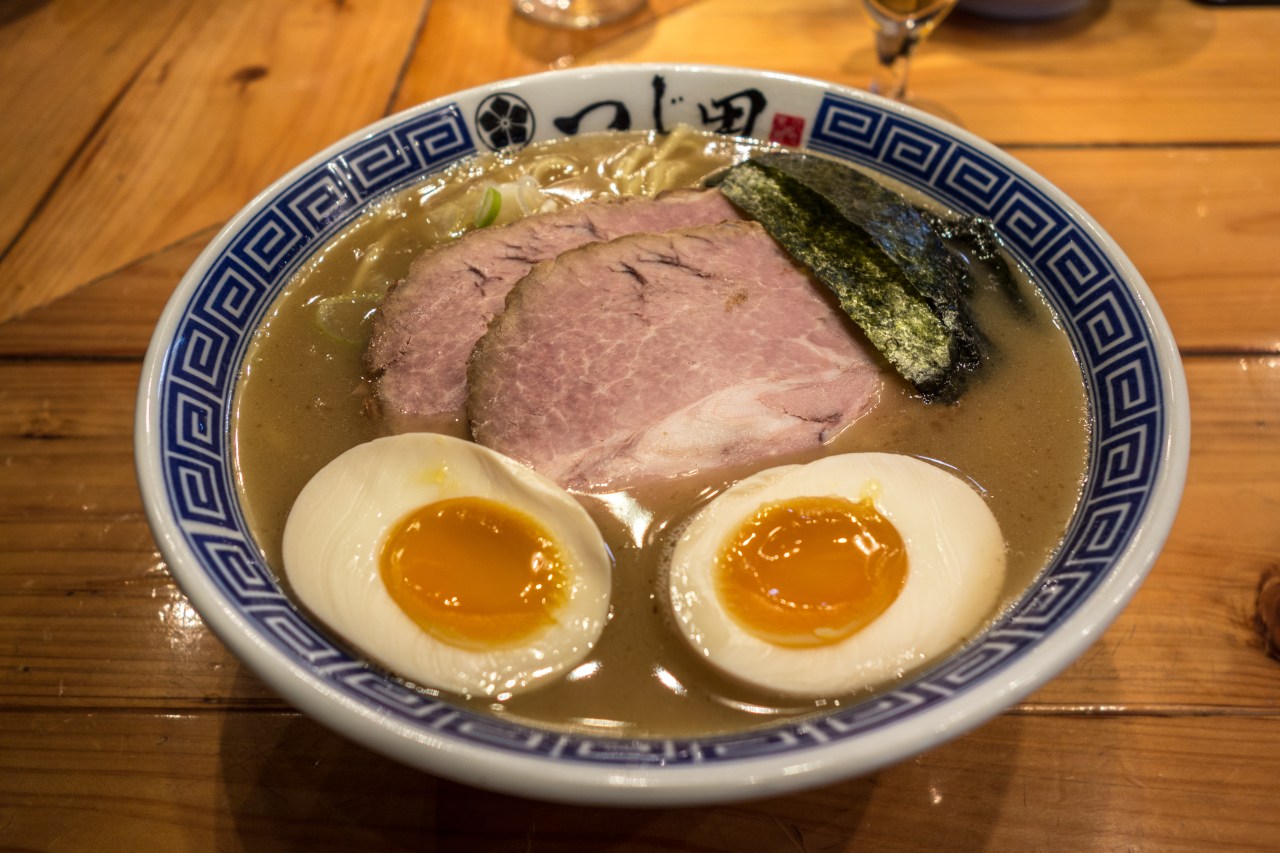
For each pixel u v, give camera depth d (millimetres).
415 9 346
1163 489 181
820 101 261
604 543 192
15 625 211
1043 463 209
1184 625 206
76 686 203
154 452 186
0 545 221
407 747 155
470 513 192
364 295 240
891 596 186
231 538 190
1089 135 302
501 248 239
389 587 186
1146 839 183
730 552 190
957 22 349
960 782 189
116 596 215
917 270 228
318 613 183
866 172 262
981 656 169
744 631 182
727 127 271
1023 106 313
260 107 311
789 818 186
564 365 218
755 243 236
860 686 178
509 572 188
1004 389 220
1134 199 283
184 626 211
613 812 187
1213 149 297
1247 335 251
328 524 192
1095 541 183
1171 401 194
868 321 223
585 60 326
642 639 187
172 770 193
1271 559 214
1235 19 346
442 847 184
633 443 211
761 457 211
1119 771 190
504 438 210
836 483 197
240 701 200
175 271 268
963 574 188
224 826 187
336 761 193
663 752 162
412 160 257
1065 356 224
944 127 250
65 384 247
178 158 296
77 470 233
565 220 244
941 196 253
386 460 197
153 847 185
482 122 262
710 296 228
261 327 230
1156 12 350
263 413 219
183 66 326
